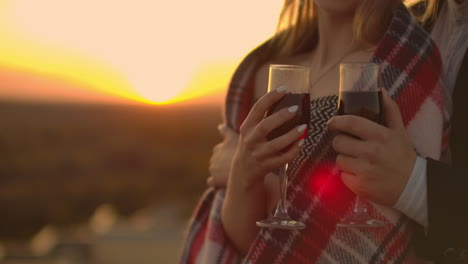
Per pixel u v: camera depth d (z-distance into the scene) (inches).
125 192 1417.3
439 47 63.4
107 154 1521.9
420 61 60.3
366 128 53.6
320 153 60.2
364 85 55.4
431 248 55.7
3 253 669.3
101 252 584.4
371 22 62.7
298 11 74.8
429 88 59.7
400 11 61.9
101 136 1581.0
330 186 59.2
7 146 1547.7
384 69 60.2
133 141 1542.8
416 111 59.3
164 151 1433.3
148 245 565.9
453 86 61.2
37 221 1353.3
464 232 54.2
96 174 1471.5
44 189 1403.8
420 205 54.5
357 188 55.1
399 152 53.9
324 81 66.7
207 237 71.7
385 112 56.8
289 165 63.4
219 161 74.7
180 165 1358.3
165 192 1369.3
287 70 55.7
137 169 1507.1
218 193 73.8
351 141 54.6
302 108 55.1
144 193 1400.1
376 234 57.4
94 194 1406.3
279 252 59.8
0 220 1306.6
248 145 56.7
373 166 53.8
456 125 59.7
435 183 54.0
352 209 58.2
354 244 57.7
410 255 57.7
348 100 55.9
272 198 65.6
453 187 53.9
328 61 68.1
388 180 53.9
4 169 1446.9
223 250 69.8
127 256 586.2
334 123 54.7
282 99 55.6
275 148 54.7
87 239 607.8
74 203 1405.0
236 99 76.2
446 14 64.1
